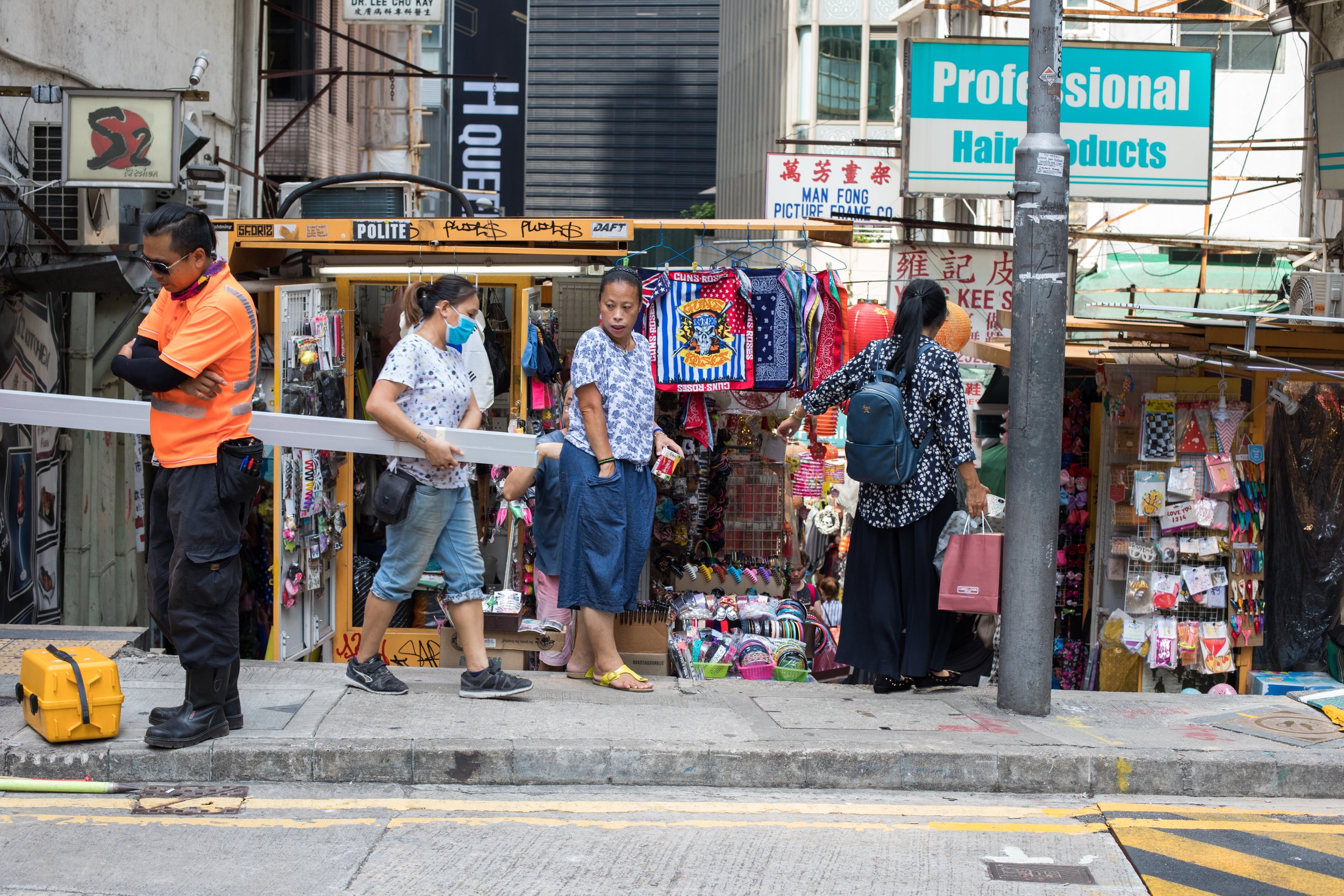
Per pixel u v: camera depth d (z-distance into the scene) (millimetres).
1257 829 4773
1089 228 15773
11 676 5707
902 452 5863
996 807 4949
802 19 31109
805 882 4125
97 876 3953
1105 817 4863
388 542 5699
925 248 10039
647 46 49500
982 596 5859
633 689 6051
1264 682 7660
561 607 6012
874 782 5129
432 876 4059
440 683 6062
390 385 5441
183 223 4594
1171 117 10648
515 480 6480
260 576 7637
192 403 4703
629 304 5852
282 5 17969
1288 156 19828
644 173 49656
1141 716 5949
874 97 30641
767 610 7703
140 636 6562
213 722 4918
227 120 13297
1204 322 8875
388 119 24062
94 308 9312
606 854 4293
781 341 7203
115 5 10461
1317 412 8172
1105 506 8289
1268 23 11648
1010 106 10656
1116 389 8133
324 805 4637
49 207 8633
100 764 4766
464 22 23625
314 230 7367
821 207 16438
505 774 4980
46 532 8836
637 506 6008
